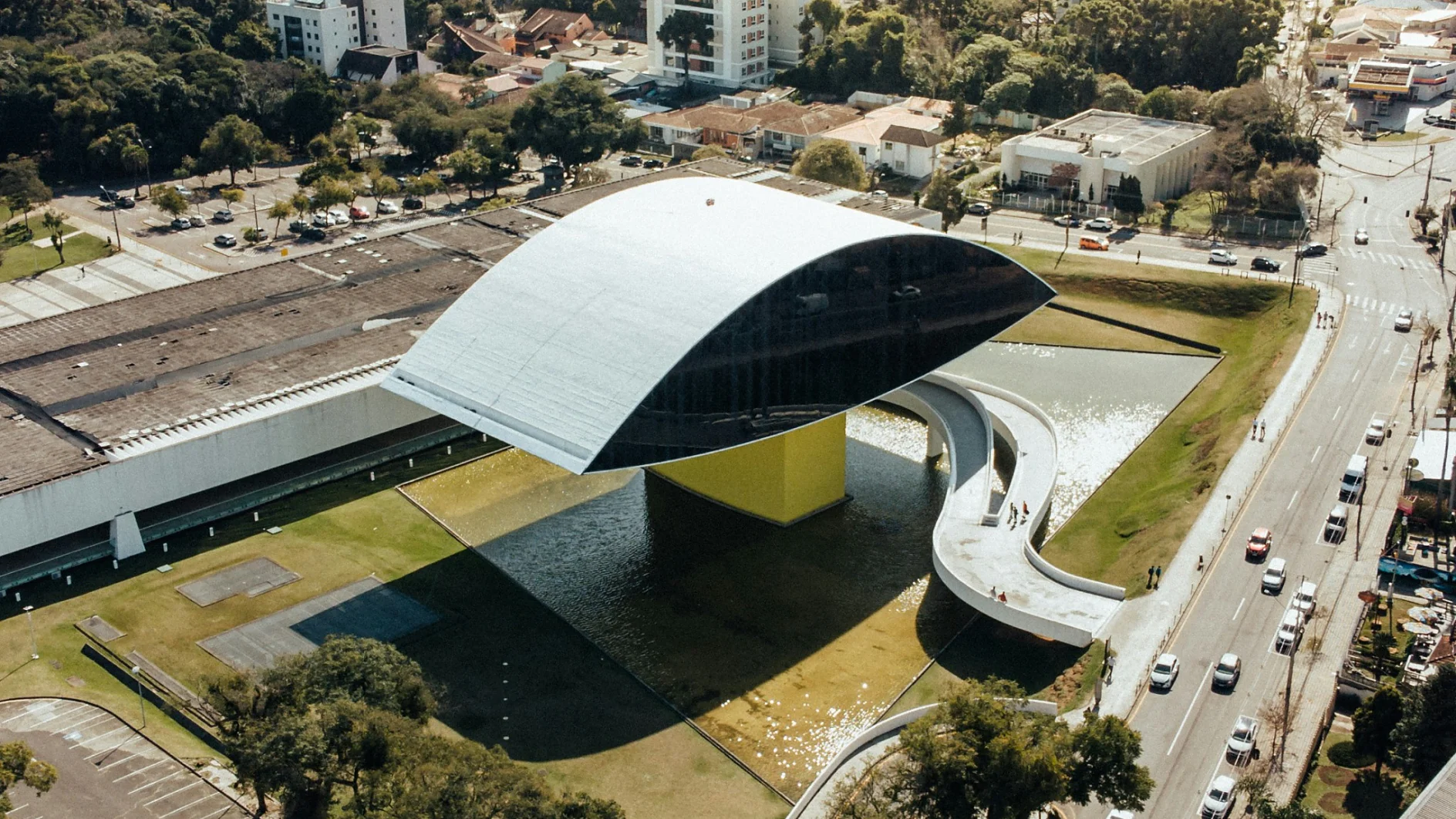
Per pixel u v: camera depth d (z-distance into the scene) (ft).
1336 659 343.67
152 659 362.53
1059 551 417.49
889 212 624.59
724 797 316.19
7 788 291.99
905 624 382.22
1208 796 296.10
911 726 291.99
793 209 440.04
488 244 589.32
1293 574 380.99
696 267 405.18
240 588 396.57
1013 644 370.73
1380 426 455.22
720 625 381.81
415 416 480.23
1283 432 462.60
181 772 324.60
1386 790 300.20
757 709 346.33
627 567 410.72
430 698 320.91
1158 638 354.74
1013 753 277.85
